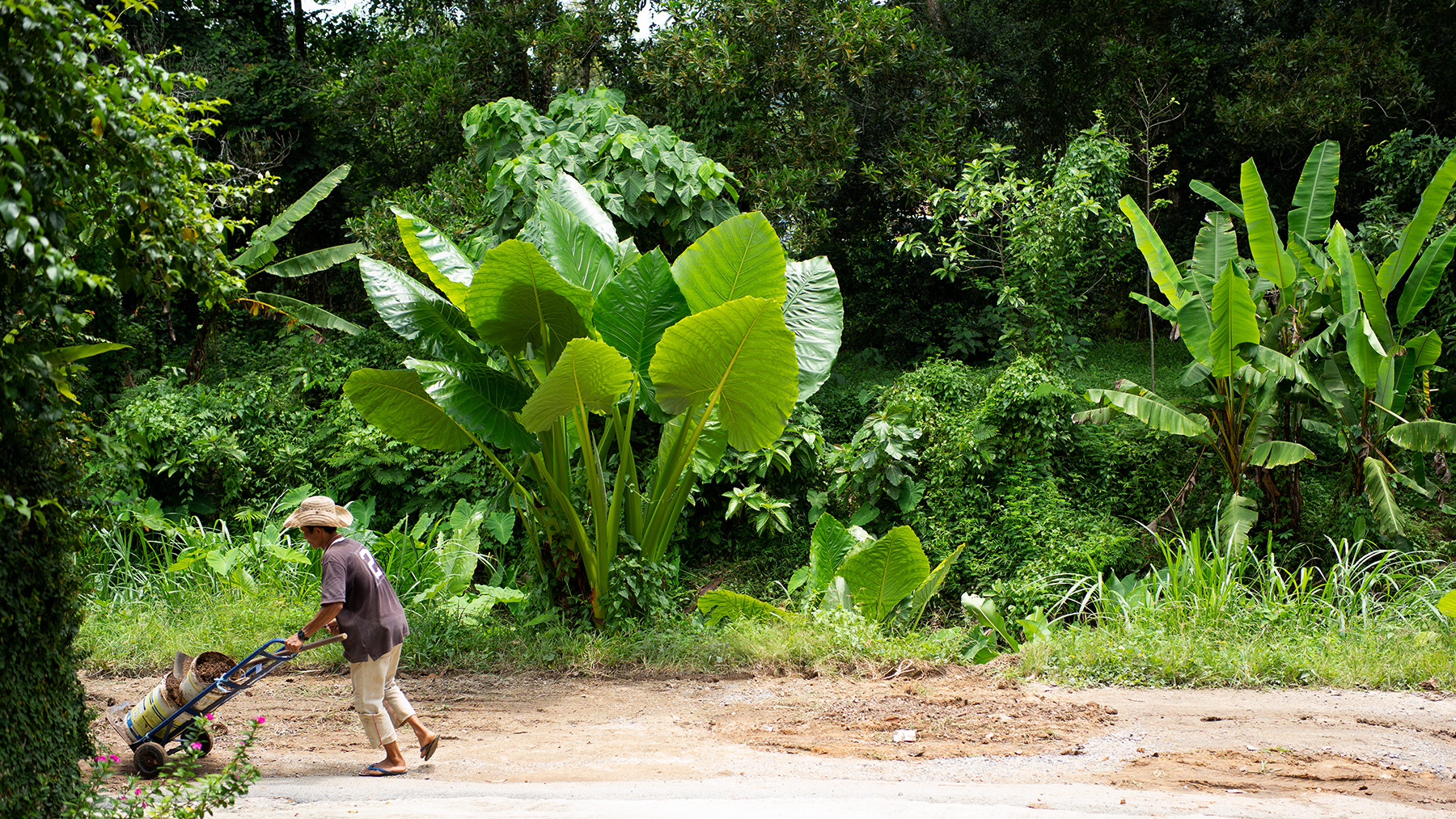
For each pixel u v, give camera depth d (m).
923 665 7.67
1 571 3.22
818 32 14.36
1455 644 7.65
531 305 8.17
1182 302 11.30
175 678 5.03
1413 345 10.48
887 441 11.99
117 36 3.35
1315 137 16.16
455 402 8.19
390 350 14.60
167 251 3.57
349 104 17.30
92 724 6.16
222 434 12.84
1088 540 10.95
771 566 12.34
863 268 17.27
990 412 12.18
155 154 3.46
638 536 9.27
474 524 10.91
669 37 14.49
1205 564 9.09
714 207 12.68
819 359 9.25
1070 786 4.62
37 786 3.35
